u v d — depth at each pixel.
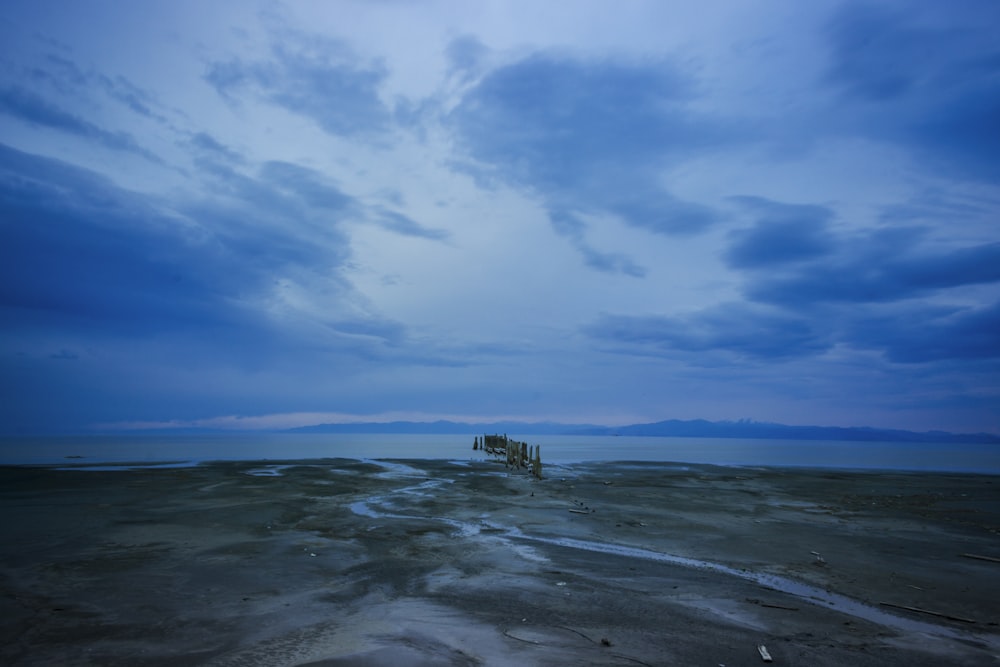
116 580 9.43
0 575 9.64
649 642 7.12
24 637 6.95
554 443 119.88
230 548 11.94
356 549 12.13
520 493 22.52
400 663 6.27
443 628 7.46
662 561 11.57
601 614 8.16
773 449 100.25
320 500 19.58
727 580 10.19
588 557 11.79
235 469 32.12
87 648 6.65
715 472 35.62
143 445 84.19
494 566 10.89
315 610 8.17
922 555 12.33
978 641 7.46
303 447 78.94
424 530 14.40
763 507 19.69
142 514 16.00
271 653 6.55
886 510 19.39
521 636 7.21
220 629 7.34
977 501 22.38
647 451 77.19
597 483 27.00
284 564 10.71
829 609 8.64
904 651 7.04
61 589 8.91
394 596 8.94
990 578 10.52
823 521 16.77
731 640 7.26
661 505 19.61
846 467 45.62
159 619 7.67
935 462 59.34
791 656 6.78
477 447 66.25
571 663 6.41
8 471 29.22
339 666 6.17
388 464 37.72
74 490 21.28
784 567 11.16
